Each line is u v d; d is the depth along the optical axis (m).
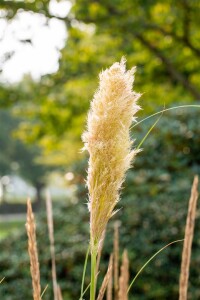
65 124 11.00
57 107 10.61
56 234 6.85
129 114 1.25
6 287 6.36
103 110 1.24
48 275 6.45
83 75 9.73
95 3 8.73
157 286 6.20
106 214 1.31
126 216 6.73
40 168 42.22
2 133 41.62
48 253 6.55
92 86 10.15
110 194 1.29
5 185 52.75
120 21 8.62
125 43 9.76
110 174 1.27
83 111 10.59
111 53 9.92
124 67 1.26
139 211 6.70
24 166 42.59
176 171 7.43
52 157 11.58
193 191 1.73
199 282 6.01
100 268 6.25
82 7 8.59
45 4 7.44
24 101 10.07
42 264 6.52
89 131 1.26
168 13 9.39
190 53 10.47
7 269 6.59
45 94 9.87
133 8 8.78
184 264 1.74
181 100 11.30
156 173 7.20
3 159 42.41
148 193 6.97
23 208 43.25
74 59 9.71
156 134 7.70
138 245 6.43
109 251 6.40
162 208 6.68
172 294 6.17
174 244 6.39
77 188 7.66
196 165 7.41
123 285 1.84
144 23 8.87
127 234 6.60
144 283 6.25
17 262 6.50
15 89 9.92
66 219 7.14
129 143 1.27
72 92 10.39
